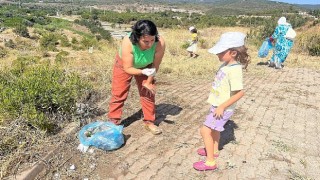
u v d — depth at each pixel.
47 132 4.32
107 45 18.81
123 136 4.42
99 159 3.98
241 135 4.87
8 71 6.17
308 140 4.81
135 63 4.34
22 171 3.47
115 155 4.09
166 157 4.10
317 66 11.66
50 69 5.84
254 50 15.55
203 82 8.27
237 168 3.92
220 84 3.58
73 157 3.96
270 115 5.84
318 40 16.28
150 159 4.04
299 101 6.83
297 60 12.77
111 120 4.83
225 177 3.73
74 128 4.57
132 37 4.03
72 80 5.54
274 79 9.01
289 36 10.38
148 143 4.46
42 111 4.75
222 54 3.51
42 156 3.80
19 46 30.91
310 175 3.84
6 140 3.79
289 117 5.79
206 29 29.09
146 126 4.84
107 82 7.10
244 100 6.71
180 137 4.69
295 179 3.74
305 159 4.23
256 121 5.50
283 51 10.53
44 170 3.63
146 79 4.54
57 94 4.78
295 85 8.29
